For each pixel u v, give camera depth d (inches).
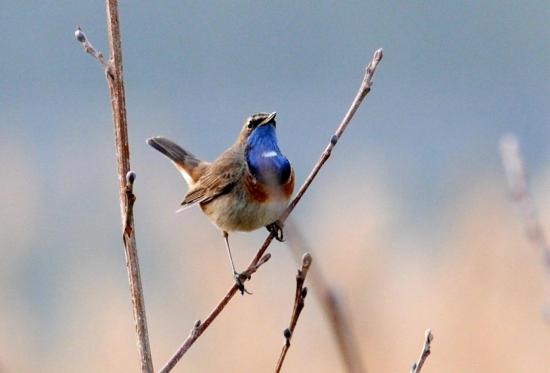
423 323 445.7
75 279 580.1
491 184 472.7
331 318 181.3
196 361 472.1
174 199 654.5
